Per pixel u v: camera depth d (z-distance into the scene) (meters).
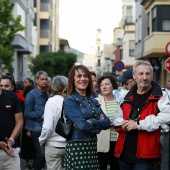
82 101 5.63
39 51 62.56
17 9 32.75
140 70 5.59
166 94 5.58
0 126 5.97
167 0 26.08
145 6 28.89
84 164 5.54
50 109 7.01
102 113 5.81
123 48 50.44
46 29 63.16
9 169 6.13
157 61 29.69
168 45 15.79
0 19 21.44
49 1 63.06
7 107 6.01
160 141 5.77
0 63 22.41
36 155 9.16
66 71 54.59
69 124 5.61
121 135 5.73
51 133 7.09
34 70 47.97
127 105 5.73
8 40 21.97
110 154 7.27
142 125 5.41
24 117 10.04
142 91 5.71
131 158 5.62
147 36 27.88
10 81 7.87
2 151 6.04
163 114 5.45
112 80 7.42
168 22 26.23
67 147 5.64
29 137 9.90
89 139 5.58
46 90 9.82
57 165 7.21
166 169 6.37
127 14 51.69
